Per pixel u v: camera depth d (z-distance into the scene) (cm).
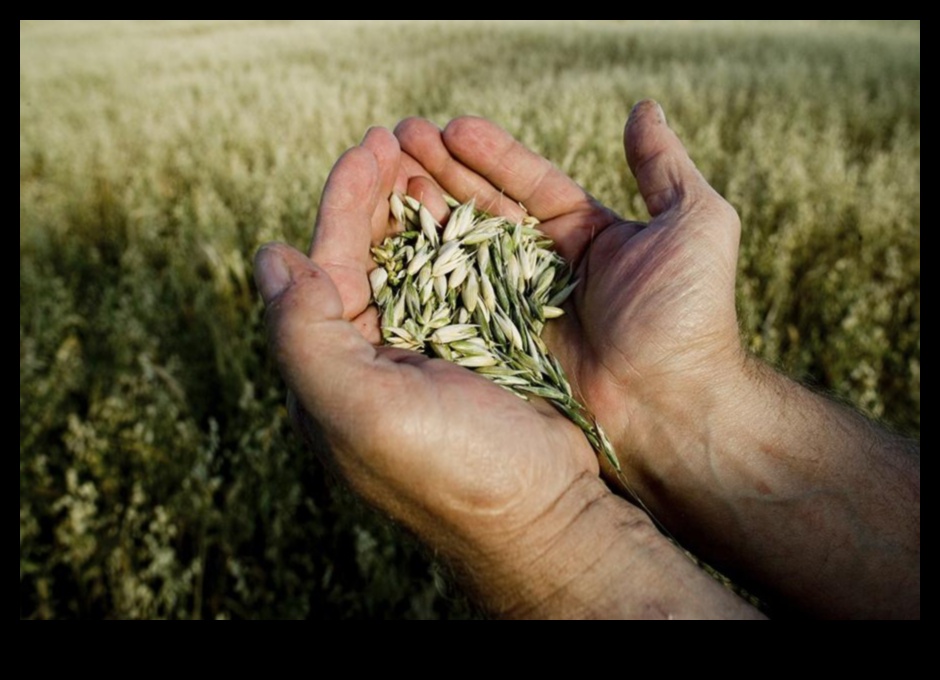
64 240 82
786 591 29
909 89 130
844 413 31
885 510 28
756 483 29
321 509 44
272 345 25
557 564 25
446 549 26
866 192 78
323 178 77
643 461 31
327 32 233
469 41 194
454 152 38
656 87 122
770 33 205
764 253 64
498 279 34
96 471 45
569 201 37
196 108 132
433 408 24
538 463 25
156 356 56
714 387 30
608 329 31
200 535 42
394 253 35
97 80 175
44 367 55
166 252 77
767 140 96
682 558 24
